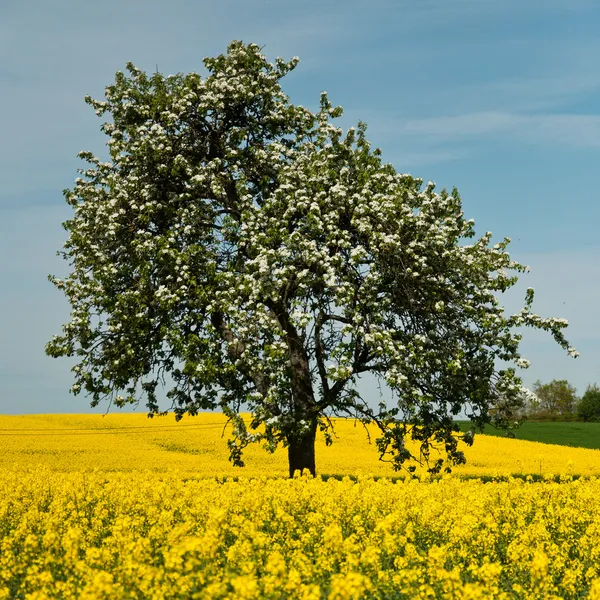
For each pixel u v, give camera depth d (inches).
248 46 1295.5
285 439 1107.9
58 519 644.7
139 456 1840.6
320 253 1044.5
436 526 628.7
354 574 358.3
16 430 2379.4
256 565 489.4
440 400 1109.7
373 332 1032.8
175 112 1235.9
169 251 1093.8
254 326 1061.1
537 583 468.1
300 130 1291.8
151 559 487.8
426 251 1062.4
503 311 1097.4
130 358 1122.7
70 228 1205.7
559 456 1925.4
